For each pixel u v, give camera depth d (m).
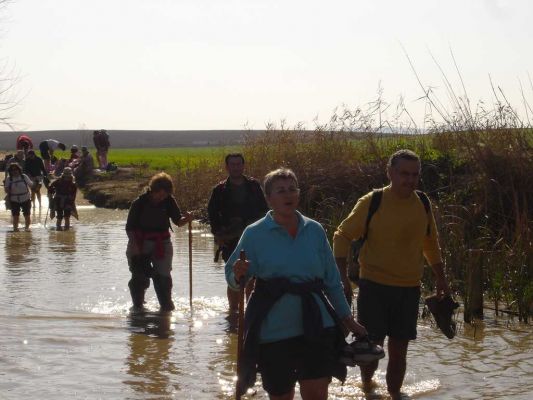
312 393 9.28
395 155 11.52
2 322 16.88
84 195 53.78
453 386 12.50
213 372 13.37
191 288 18.97
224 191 17.75
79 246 29.39
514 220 21.52
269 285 9.36
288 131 32.84
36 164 43.06
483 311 17.55
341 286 9.73
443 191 24.66
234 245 17.75
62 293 20.17
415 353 14.40
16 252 27.75
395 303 11.69
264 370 9.39
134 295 18.44
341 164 28.20
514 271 18.45
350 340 15.16
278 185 9.41
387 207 11.56
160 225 18.33
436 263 12.12
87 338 15.61
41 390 12.38
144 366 13.70
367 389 12.37
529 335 15.66
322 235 9.62
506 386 12.48
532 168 22.06
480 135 23.61
